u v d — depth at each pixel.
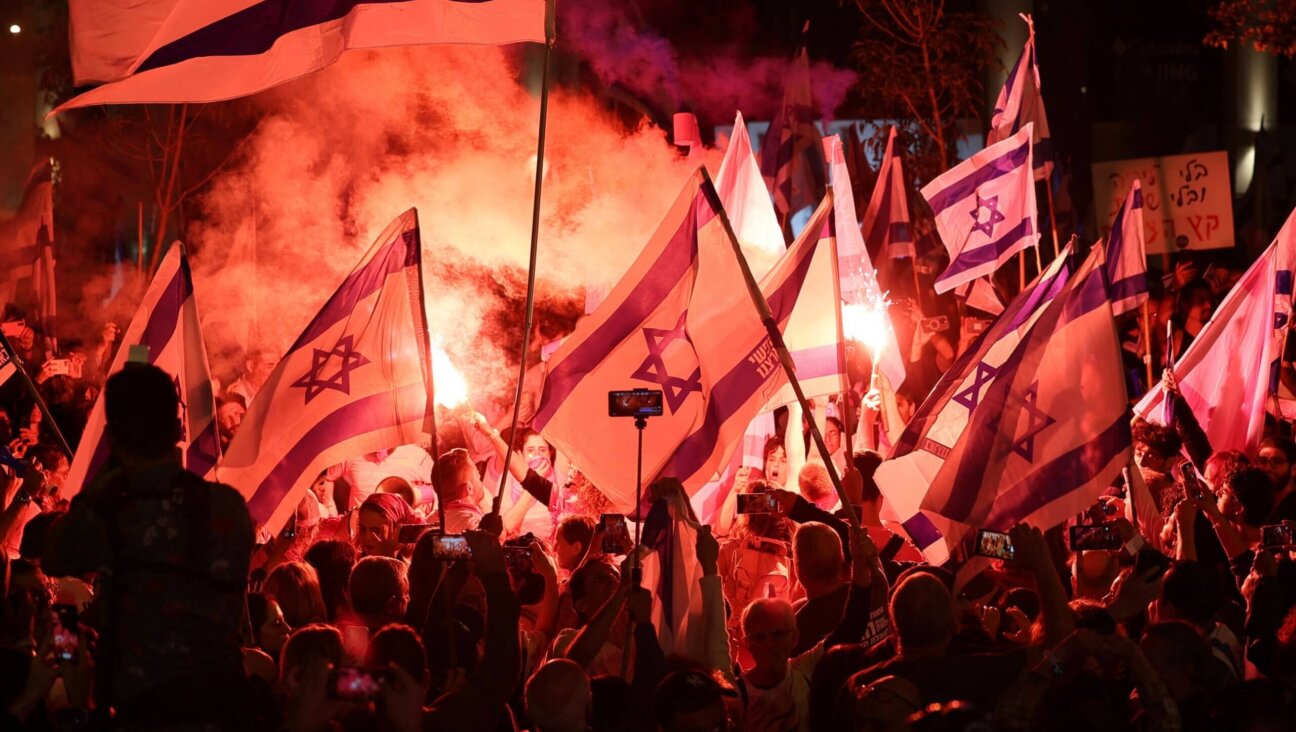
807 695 5.39
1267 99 21.28
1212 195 13.18
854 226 10.56
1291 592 5.57
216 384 12.21
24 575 5.20
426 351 6.13
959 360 6.65
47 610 5.04
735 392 6.89
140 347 4.25
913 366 13.12
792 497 6.76
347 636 5.21
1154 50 22.52
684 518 5.82
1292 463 8.75
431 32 6.76
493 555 4.56
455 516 7.70
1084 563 6.30
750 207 9.04
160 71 6.70
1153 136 22.39
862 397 10.47
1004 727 4.07
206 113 17.33
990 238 11.80
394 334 6.66
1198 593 5.31
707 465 6.88
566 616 6.51
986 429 6.19
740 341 6.91
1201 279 13.92
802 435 9.09
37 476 6.68
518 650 4.45
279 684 4.73
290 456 6.62
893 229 13.35
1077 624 4.86
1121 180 13.58
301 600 5.61
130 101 6.68
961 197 11.89
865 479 7.64
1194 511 6.45
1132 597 4.75
